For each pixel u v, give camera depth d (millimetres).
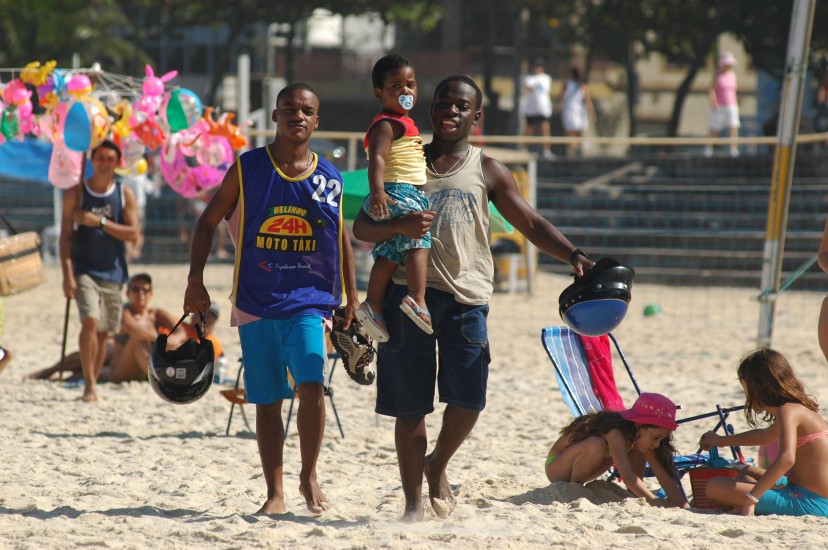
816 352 44844
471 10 156375
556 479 21797
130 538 16844
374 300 17203
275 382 18469
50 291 67000
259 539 16703
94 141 33125
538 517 18578
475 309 17438
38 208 88688
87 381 32438
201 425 29453
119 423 29453
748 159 84250
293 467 24141
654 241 80188
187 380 18766
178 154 36969
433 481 18312
